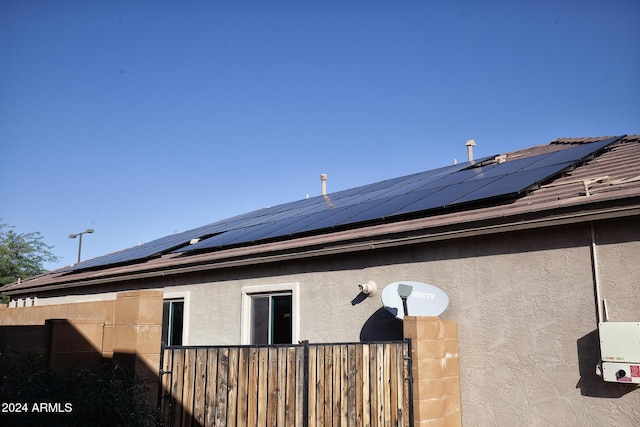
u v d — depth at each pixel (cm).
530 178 861
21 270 3562
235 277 1169
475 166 1257
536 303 713
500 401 726
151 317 545
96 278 1546
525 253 734
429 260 838
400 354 715
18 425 432
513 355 723
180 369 551
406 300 782
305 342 616
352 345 665
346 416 641
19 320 899
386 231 870
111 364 536
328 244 954
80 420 443
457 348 775
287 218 1343
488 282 764
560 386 677
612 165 873
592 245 674
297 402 605
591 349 658
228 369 574
